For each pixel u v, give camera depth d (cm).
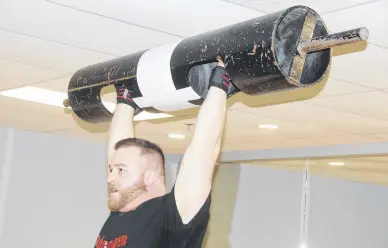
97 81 246
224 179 727
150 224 183
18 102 518
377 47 308
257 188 713
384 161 618
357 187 735
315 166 696
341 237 724
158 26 306
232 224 718
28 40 340
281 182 708
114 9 286
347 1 256
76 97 260
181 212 174
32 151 677
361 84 379
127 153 193
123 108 232
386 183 734
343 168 683
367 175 701
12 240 656
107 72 241
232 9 278
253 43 184
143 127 591
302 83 190
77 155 705
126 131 229
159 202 186
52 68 395
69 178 697
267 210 709
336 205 721
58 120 591
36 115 575
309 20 188
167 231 178
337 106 440
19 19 307
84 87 253
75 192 699
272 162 706
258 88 193
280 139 601
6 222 654
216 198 726
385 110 437
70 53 360
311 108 453
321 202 713
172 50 215
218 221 723
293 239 707
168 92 219
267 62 181
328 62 196
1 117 607
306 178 709
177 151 753
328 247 717
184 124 556
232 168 727
